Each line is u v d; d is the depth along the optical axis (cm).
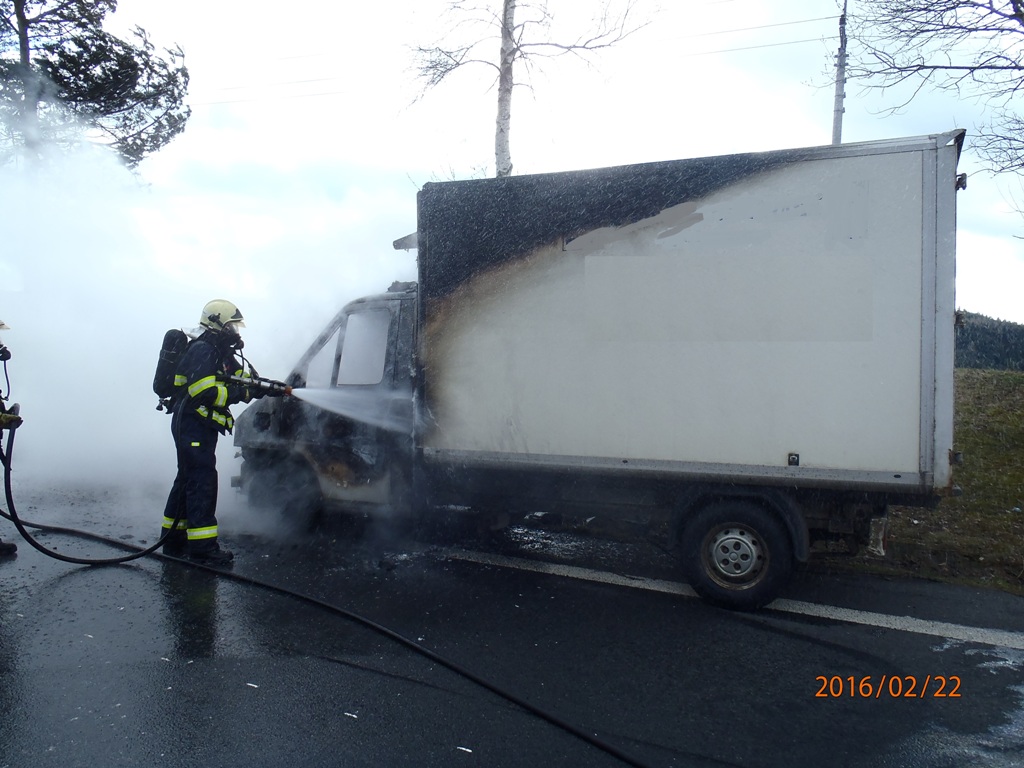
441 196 526
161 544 566
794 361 433
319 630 435
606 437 479
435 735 324
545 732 328
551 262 492
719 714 344
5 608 463
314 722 333
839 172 421
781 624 446
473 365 518
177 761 303
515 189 502
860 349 420
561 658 400
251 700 352
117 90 1514
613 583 517
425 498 554
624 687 369
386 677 377
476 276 515
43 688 362
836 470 427
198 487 550
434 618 454
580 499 504
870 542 455
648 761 305
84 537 617
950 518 614
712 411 452
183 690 361
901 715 344
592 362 481
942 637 428
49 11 1481
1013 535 574
